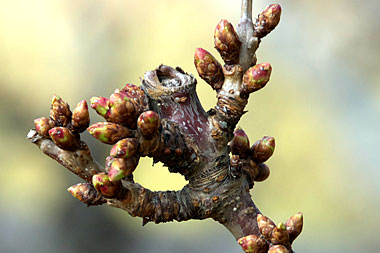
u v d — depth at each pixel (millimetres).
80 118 315
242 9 318
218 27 315
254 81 313
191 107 319
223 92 318
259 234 318
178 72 324
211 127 318
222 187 318
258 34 316
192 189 319
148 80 321
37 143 318
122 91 317
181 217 319
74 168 318
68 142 315
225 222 321
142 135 308
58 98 318
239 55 316
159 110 318
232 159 322
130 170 306
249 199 321
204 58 317
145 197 316
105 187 310
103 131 307
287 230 310
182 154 315
